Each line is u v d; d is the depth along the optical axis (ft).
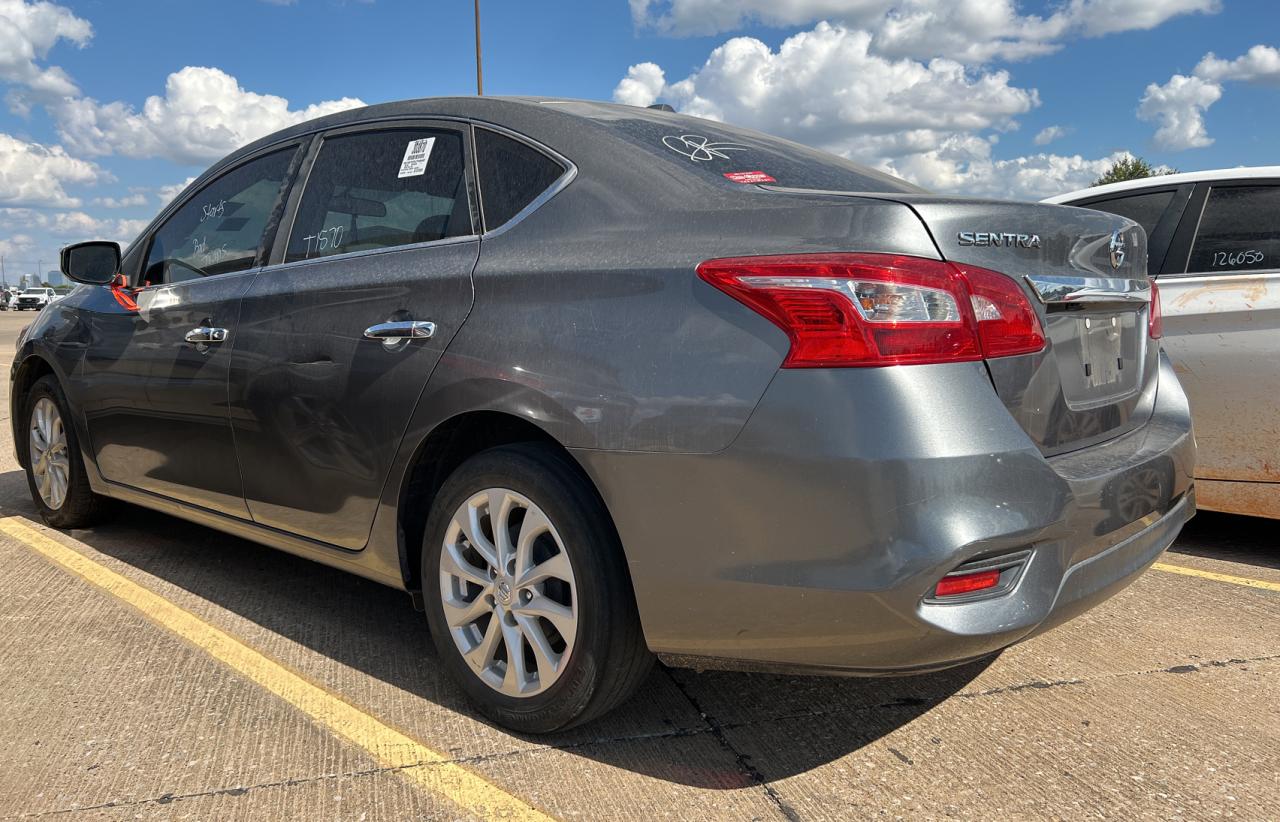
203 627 10.68
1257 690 9.17
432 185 9.32
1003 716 8.63
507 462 7.91
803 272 6.60
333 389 9.23
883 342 6.43
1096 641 10.39
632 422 7.07
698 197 7.64
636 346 7.18
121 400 12.35
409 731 8.29
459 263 8.54
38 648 10.02
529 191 8.56
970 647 6.46
